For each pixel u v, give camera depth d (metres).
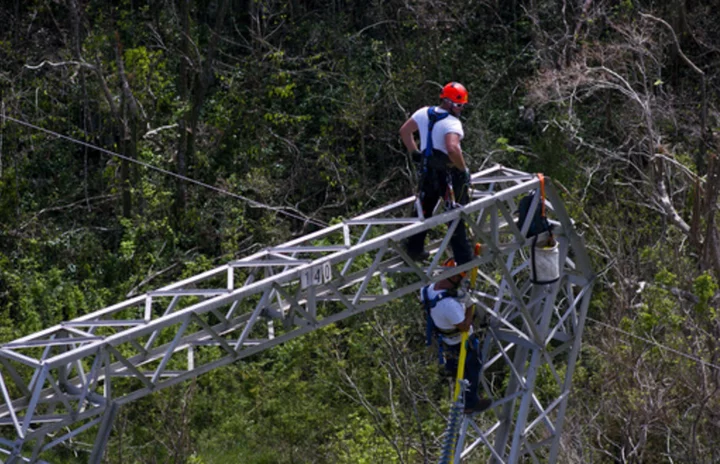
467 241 19.70
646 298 29.31
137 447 30.27
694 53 47.34
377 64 46.28
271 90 44.59
